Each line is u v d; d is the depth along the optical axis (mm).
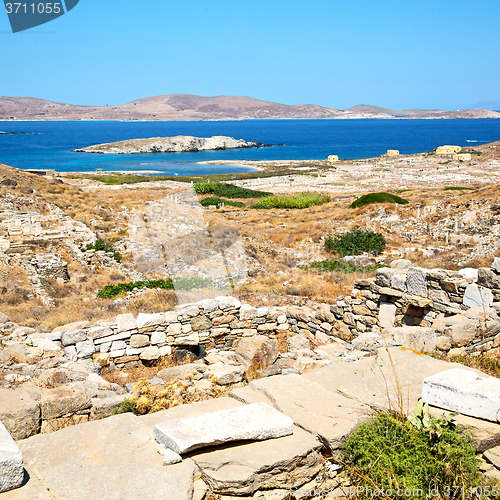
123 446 3936
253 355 7684
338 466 4074
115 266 25781
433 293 10289
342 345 9227
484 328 8281
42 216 33469
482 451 4121
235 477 3523
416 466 3842
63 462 3684
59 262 23531
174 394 6379
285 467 3754
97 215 36062
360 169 102188
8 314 15664
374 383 5289
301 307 12805
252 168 113875
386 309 10977
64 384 6977
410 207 38406
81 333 9508
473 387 4500
